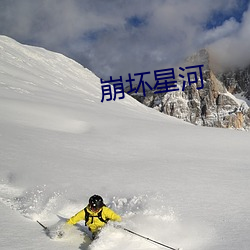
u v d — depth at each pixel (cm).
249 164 1534
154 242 551
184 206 783
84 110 3753
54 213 716
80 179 1041
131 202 794
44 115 2861
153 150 1861
